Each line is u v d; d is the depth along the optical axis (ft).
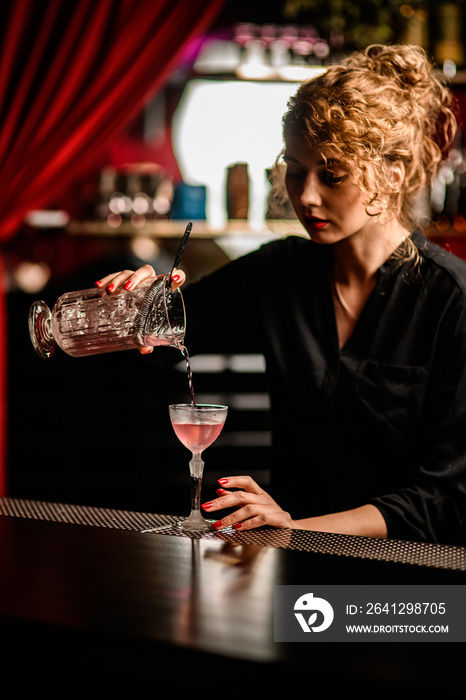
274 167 6.40
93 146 10.42
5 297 11.67
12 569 3.53
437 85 5.68
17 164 10.29
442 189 11.21
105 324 4.70
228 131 12.92
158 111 12.88
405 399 5.36
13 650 2.98
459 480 5.08
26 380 11.71
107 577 3.43
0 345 10.76
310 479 5.74
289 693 2.61
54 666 3.23
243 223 11.84
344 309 5.65
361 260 5.50
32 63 9.98
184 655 2.72
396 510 4.83
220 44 12.61
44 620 2.95
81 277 12.91
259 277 6.03
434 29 11.24
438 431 5.18
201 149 12.96
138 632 2.85
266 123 12.91
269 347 5.87
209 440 4.36
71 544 3.93
